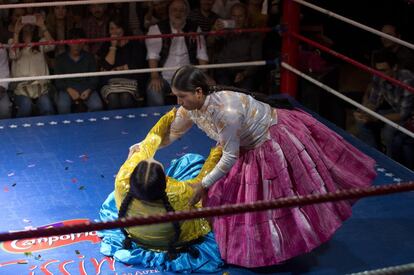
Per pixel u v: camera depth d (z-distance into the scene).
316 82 5.94
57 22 6.12
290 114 3.81
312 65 6.39
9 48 5.84
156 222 2.31
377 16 7.11
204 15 6.32
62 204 4.46
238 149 3.56
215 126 3.54
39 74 6.05
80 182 4.76
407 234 4.20
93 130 5.66
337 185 3.80
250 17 6.48
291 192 3.62
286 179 3.63
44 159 5.12
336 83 6.51
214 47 6.45
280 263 3.86
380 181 4.91
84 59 6.12
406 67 5.64
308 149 3.71
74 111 6.18
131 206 3.75
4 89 5.98
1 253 3.91
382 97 5.71
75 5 6.22
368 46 7.26
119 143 5.42
